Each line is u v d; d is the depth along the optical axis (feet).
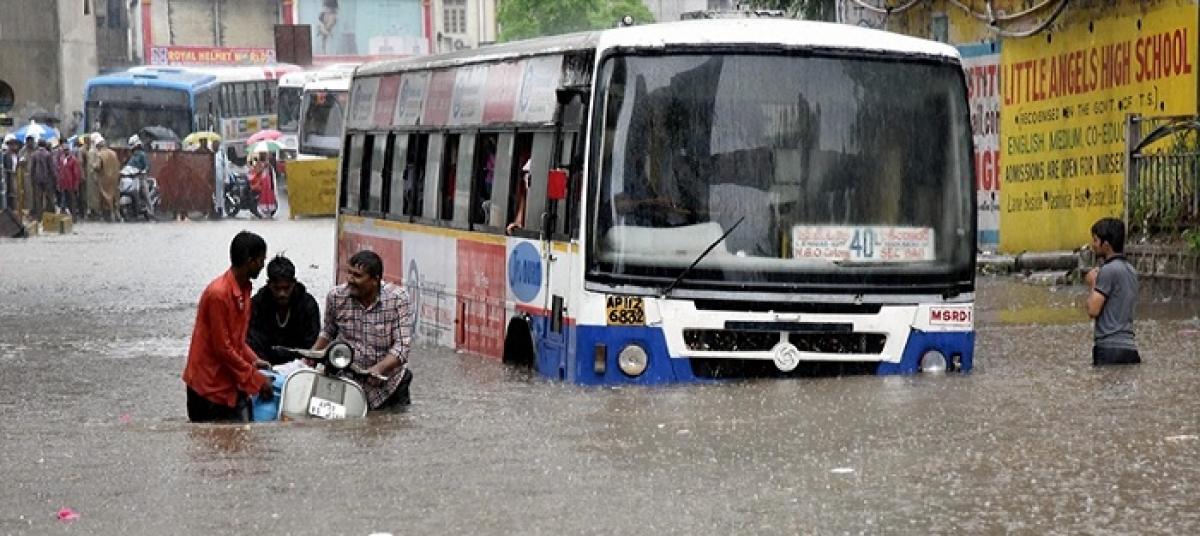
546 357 51.55
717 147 48.62
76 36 247.29
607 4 311.88
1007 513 30.99
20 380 57.52
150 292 91.35
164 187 180.04
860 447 37.88
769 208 48.75
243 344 44.24
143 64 348.59
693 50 48.73
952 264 50.06
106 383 56.65
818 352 49.21
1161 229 71.10
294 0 342.03
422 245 63.98
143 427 44.24
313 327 47.24
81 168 176.14
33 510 32.96
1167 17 76.28
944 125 50.01
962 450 37.24
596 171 48.34
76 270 107.04
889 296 49.44
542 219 51.75
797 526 30.25
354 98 74.38
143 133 208.03
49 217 154.20
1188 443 37.42
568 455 37.76
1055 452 36.70
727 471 35.47
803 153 49.01
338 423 43.47
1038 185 89.81
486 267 57.21
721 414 42.96
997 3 92.58
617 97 48.42
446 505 32.58
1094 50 83.35
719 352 48.60
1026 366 51.85
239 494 33.96
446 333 61.41
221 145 199.52
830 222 49.06
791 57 49.11
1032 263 85.71
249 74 239.30
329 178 181.47
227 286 43.52
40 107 243.60
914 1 102.78
